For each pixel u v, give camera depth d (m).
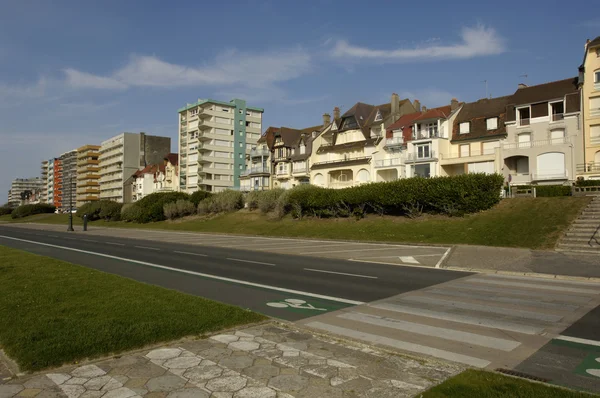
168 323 7.20
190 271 15.56
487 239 23.94
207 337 6.79
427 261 18.38
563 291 11.48
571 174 37.81
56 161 166.75
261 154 68.44
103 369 5.37
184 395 4.62
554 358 6.04
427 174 47.00
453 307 9.49
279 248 25.48
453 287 12.19
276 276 14.33
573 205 26.25
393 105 53.75
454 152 47.28
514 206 29.22
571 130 38.88
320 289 11.85
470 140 45.78
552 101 40.19
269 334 7.04
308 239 31.95
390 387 4.84
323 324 8.02
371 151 52.81
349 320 8.33
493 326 7.82
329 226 36.16
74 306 8.55
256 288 11.98
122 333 6.60
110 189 122.50
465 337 7.11
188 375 5.19
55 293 10.02
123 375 5.18
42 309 8.29
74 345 6.01
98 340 6.24
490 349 6.46
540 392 4.62
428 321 8.23
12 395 4.61
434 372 5.35
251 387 4.84
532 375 5.38
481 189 30.23
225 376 5.16
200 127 85.31
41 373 5.23
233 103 87.44
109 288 10.73
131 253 22.69
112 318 7.53
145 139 116.94
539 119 40.91
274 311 9.12
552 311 9.03
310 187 42.59
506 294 11.09
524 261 17.09
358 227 33.53
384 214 35.72
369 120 55.88
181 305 8.74
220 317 7.81
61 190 157.12
